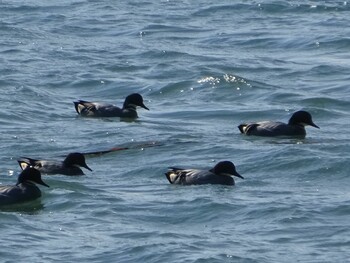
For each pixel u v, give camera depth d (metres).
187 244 21.84
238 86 38.25
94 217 23.72
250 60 42.34
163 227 23.11
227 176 26.38
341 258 21.20
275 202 24.50
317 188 26.22
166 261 20.94
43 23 48.81
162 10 51.41
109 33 47.16
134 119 34.44
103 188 26.00
